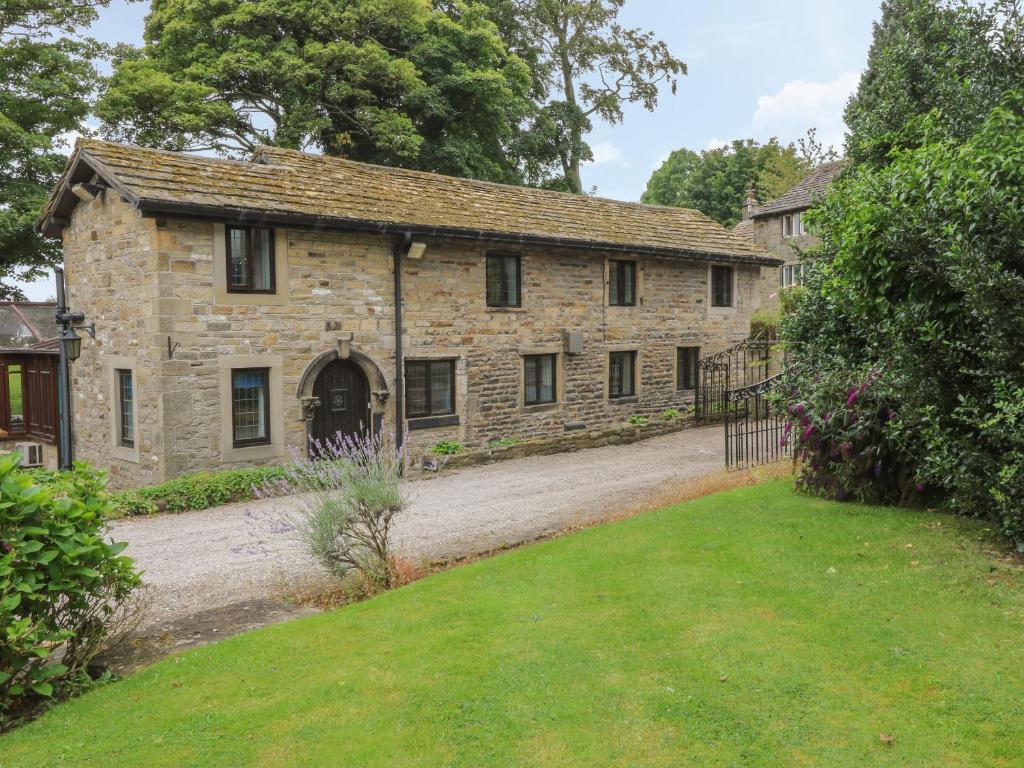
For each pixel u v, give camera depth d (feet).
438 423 47.52
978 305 17.71
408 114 83.05
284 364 40.75
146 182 36.76
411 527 29.84
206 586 23.24
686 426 60.70
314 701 13.97
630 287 59.26
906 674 14.07
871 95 34.78
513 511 32.60
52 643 16.47
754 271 67.87
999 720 12.45
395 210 45.14
